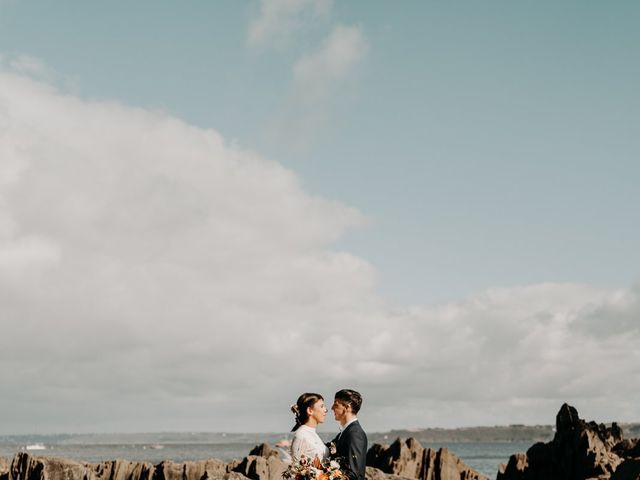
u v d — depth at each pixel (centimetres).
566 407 4884
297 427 970
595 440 4484
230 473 2666
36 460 3209
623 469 1623
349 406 933
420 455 5016
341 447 907
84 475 3250
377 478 3031
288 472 923
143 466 3841
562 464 4553
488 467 11144
